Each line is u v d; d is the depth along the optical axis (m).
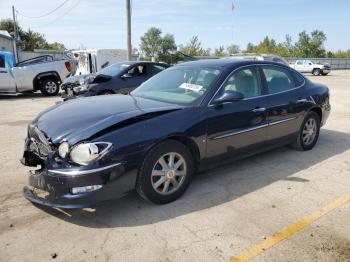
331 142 6.61
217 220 3.57
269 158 5.52
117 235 3.28
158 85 4.87
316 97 5.76
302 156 5.66
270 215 3.69
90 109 3.95
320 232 3.37
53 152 3.36
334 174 4.90
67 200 3.28
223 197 4.10
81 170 3.22
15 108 11.12
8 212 3.70
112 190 3.39
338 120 8.96
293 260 2.93
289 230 3.39
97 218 3.58
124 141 3.42
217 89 4.28
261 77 4.94
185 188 4.04
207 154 4.19
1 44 30.86
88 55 20.19
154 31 56.81
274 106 4.95
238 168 5.07
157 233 3.32
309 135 5.87
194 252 3.03
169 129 3.72
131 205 3.86
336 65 54.56
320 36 63.75
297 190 4.34
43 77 14.55
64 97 10.71
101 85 9.48
